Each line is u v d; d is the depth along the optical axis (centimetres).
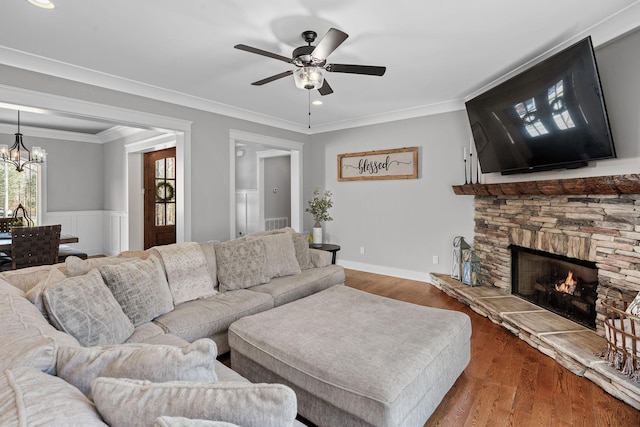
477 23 236
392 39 260
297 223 584
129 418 80
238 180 727
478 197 407
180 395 82
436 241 455
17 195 595
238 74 329
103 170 677
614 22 230
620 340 207
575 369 228
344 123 536
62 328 162
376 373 153
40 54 282
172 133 421
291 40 261
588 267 267
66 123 548
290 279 325
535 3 213
